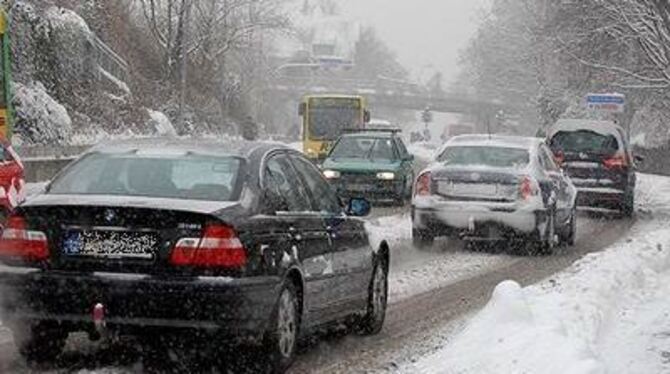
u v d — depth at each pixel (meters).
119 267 10.55
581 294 15.41
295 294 11.59
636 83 68.75
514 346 11.88
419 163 64.56
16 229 10.89
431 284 18.94
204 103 85.88
